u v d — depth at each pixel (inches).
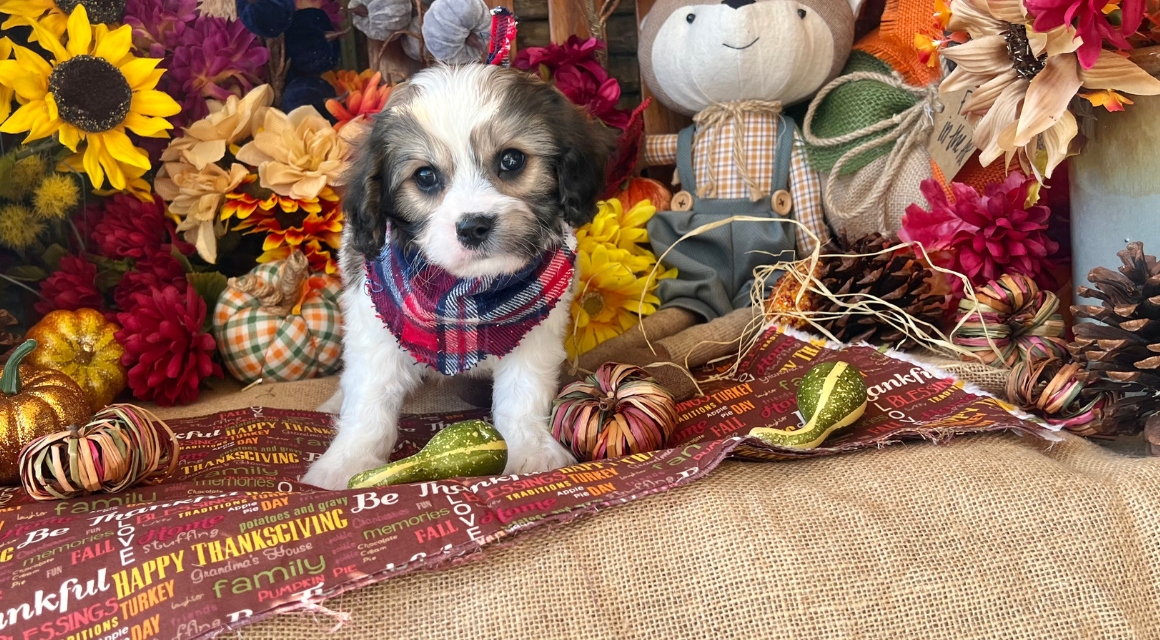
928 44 23.2
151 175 27.2
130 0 24.8
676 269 26.3
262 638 11.5
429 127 16.9
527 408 19.1
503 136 16.9
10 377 18.3
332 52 27.2
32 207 23.4
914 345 22.7
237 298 24.3
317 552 12.2
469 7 24.6
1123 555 13.1
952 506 13.7
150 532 12.7
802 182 26.2
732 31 24.4
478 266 16.8
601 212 25.2
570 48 26.3
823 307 23.2
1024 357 19.8
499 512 12.9
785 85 25.4
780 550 12.8
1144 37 18.0
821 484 14.3
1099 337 16.6
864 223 25.8
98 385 22.2
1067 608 12.5
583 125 18.8
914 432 15.5
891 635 12.2
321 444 19.8
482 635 11.8
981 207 21.6
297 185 24.5
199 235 24.6
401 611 12.0
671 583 12.5
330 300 24.9
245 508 13.1
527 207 17.0
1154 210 18.5
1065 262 24.1
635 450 16.8
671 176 29.9
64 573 12.0
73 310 23.6
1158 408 16.6
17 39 24.9
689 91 26.4
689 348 22.9
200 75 25.4
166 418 21.1
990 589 12.6
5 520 14.5
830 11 25.2
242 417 20.9
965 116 21.8
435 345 18.4
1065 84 17.4
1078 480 14.0
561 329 19.7
